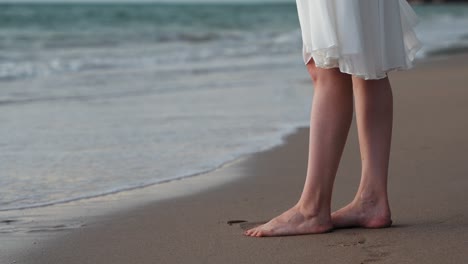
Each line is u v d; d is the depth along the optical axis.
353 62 2.37
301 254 2.29
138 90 8.35
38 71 10.77
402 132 4.93
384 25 2.45
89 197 3.37
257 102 7.11
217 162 4.20
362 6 2.40
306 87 8.52
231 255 2.32
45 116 6.23
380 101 2.61
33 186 3.64
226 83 9.09
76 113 6.41
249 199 3.26
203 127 5.54
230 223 2.79
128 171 3.99
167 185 3.62
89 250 2.46
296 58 13.62
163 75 10.24
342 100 2.51
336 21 2.37
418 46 2.69
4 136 5.20
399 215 2.78
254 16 41.47
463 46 17.36
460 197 3.07
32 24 26.41
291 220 2.54
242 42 19.27
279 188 3.50
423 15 47.09
